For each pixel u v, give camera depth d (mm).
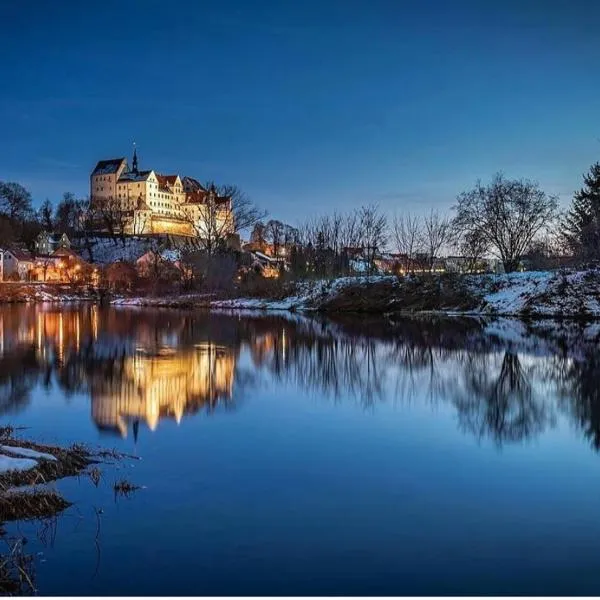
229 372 28531
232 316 68938
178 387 24484
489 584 8852
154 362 31734
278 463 14398
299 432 17375
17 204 176875
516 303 67000
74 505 11578
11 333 47812
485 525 10883
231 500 11930
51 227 170875
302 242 129000
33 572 9125
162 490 12430
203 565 9352
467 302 70875
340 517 11164
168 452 15219
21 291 111562
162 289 106188
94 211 172875
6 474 12258
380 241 112875
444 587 8766
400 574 9117
